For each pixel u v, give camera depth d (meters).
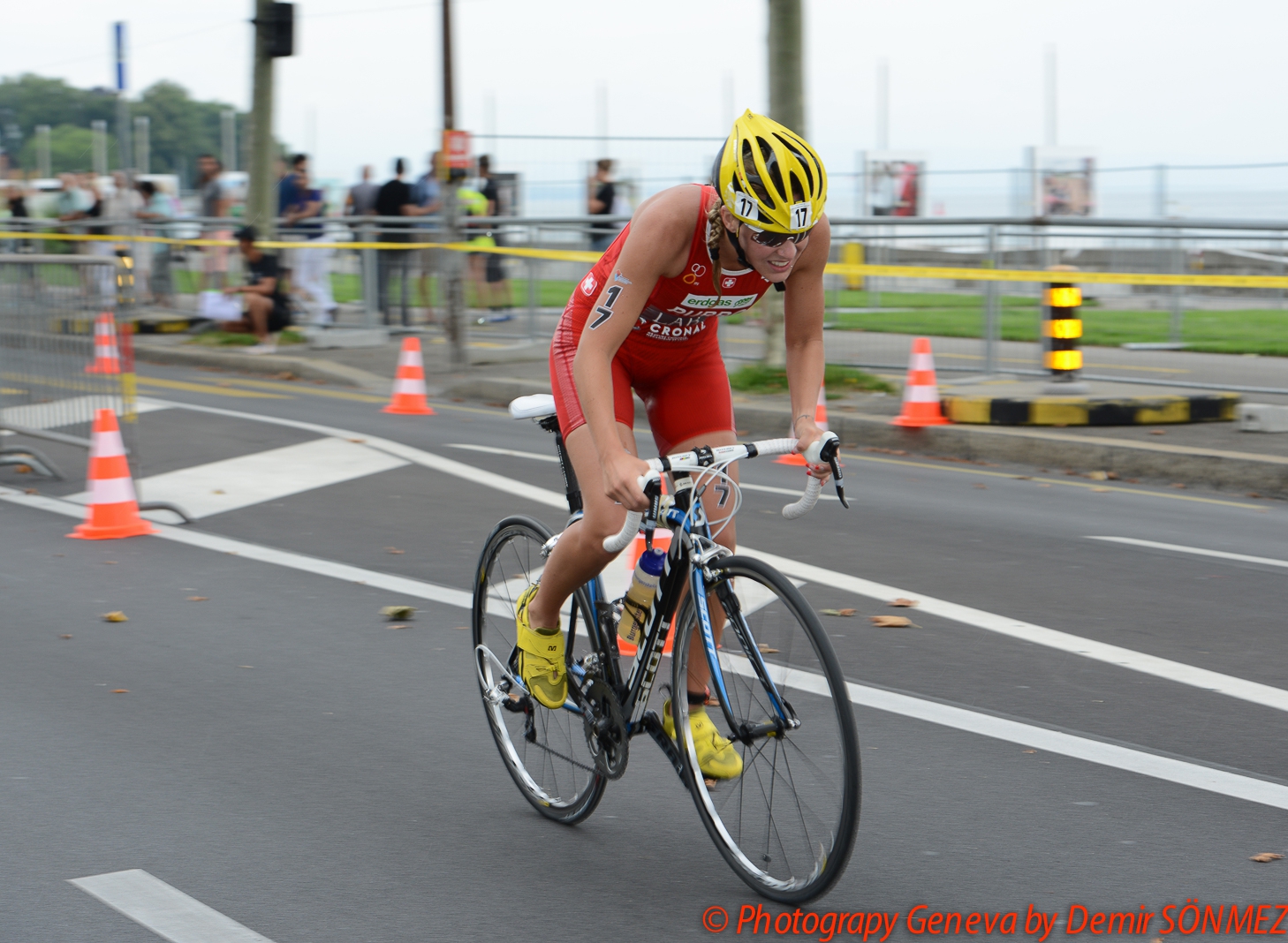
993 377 14.09
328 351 18.80
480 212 20.86
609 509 3.96
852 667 5.90
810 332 4.13
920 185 25.47
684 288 3.89
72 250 22.55
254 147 21.61
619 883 3.96
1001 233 14.54
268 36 20.98
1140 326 14.52
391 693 5.60
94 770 4.78
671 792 4.65
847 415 12.55
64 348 9.34
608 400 3.78
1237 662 5.96
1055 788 4.59
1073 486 10.36
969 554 7.93
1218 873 3.96
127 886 3.90
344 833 4.29
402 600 6.99
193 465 10.75
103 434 8.41
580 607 4.33
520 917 3.74
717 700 3.89
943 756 4.88
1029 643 6.24
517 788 4.66
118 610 6.80
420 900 3.84
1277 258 14.43
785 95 14.27
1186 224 14.61
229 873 3.99
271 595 7.07
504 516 8.98
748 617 3.75
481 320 18.52
